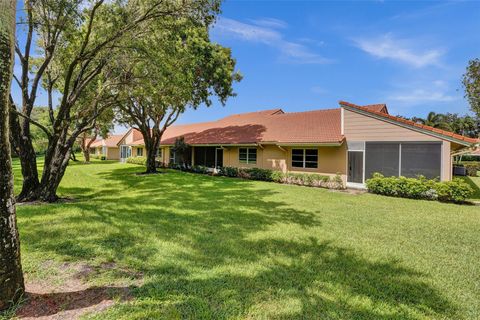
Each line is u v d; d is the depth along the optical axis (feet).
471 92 57.11
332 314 9.36
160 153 89.56
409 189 34.53
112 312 8.95
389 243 17.01
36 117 81.87
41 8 26.37
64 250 14.37
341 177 44.93
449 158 35.06
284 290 10.84
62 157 29.71
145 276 11.73
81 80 31.40
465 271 13.19
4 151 8.63
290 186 45.09
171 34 30.40
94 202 28.17
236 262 13.52
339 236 18.15
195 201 29.73
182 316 8.93
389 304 10.13
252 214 23.95
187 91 41.24
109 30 28.76
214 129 77.51
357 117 43.55
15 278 9.04
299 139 49.83
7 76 8.56
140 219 21.15
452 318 9.41
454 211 26.73
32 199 28.71
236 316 9.06
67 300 9.61
